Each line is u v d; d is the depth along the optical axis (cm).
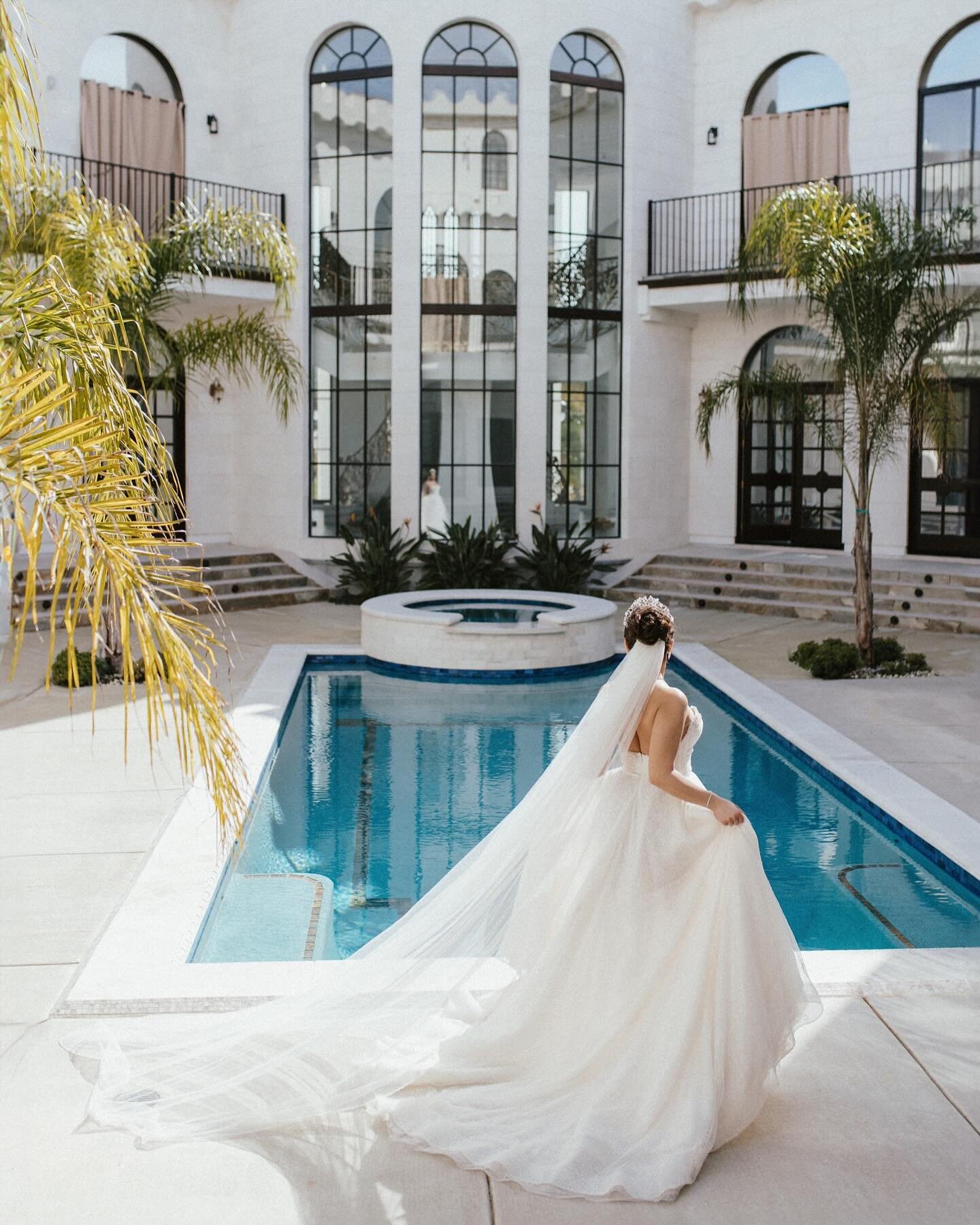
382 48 1630
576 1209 308
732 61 1741
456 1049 367
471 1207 309
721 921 345
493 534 1612
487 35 1634
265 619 1466
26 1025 411
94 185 1545
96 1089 362
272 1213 306
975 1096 363
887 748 833
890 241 1052
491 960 452
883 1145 337
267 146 1684
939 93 1589
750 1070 336
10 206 370
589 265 1709
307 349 1684
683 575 1650
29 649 1159
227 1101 355
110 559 317
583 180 1692
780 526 1772
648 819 357
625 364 1734
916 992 439
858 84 1638
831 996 436
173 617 340
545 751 903
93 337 391
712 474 1816
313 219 1680
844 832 709
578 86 1672
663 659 366
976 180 1571
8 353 383
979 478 1566
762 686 1058
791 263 1055
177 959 464
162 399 1689
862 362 1070
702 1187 318
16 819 656
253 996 429
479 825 729
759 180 1734
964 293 1443
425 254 1653
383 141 1644
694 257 1777
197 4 1652
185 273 1088
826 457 1716
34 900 532
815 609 1454
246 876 633
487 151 1648
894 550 1641
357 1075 364
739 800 774
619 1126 337
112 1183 318
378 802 773
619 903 353
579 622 1199
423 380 1669
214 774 338
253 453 1734
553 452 1714
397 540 1672
